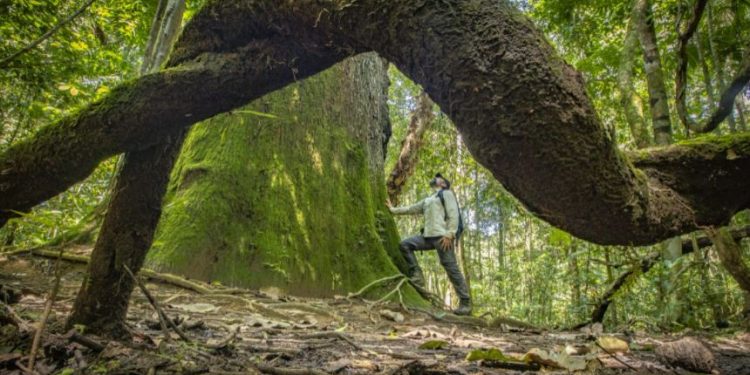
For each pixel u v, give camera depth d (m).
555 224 1.04
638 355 2.20
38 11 5.13
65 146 1.42
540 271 9.02
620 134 6.15
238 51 1.31
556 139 0.87
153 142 1.41
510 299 11.48
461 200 11.84
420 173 11.45
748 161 1.08
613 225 0.99
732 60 4.36
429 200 5.83
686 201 1.11
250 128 4.94
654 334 3.55
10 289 2.25
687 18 3.34
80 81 6.31
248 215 4.51
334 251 4.86
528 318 9.27
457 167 10.66
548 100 0.86
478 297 12.19
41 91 5.13
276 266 4.36
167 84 1.32
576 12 5.69
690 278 4.31
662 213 1.05
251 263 4.29
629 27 4.16
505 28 0.89
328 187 5.17
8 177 1.46
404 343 2.48
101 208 4.63
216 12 1.30
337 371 1.46
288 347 1.87
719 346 2.73
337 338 2.26
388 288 4.95
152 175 1.49
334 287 4.64
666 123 3.69
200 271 4.04
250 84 1.32
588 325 4.42
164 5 4.57
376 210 5.96
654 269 4.64
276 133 5.03
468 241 12.81
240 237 4.36
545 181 0.93
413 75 1.02
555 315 9.38
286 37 1.23
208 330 2.24
